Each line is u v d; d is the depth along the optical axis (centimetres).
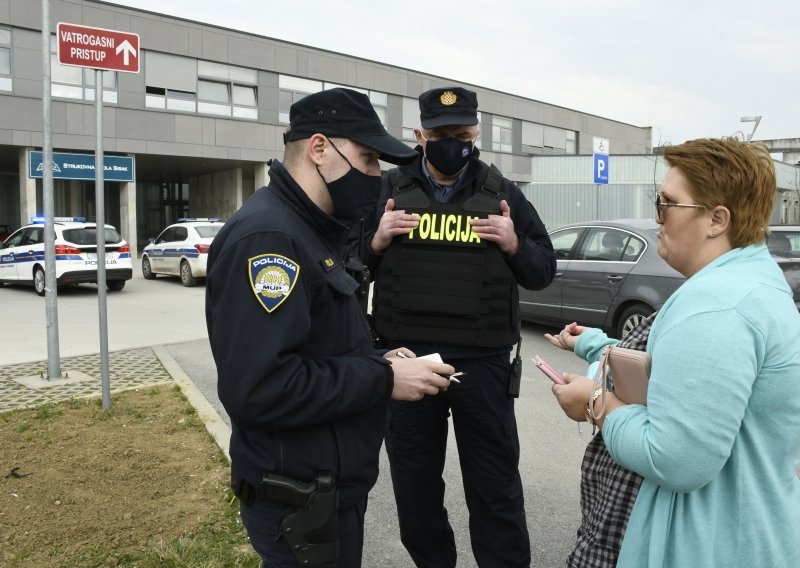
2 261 1431
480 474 259
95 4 2256
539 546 313
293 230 153
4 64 2128
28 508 323
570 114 3816
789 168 3244
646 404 149
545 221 3447
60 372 605
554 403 548
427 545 272
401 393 166
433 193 262
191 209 3209
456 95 246
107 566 273
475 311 248
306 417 150
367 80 2914
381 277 260
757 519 137
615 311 739
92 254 1314
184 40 2427
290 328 146
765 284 138
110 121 2303
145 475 365
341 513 166
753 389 136
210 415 471
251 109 2602
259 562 273
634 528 147
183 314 1069
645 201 3194
